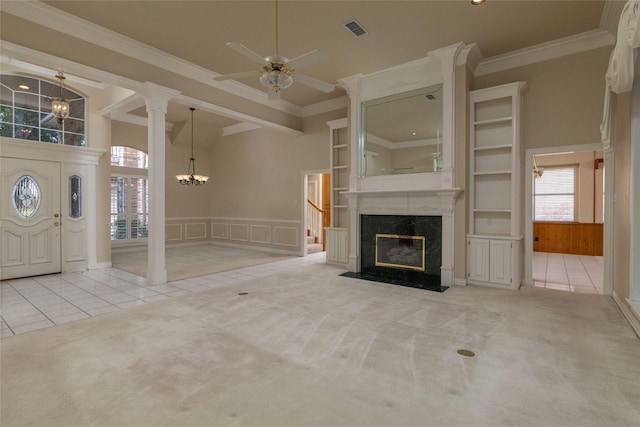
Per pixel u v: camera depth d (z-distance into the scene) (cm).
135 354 246
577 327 299
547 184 854
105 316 330
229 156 905
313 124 712
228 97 555
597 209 796
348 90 555
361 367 227
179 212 891
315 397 192
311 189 921
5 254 492
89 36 385
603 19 375
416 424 168
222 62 480
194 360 236
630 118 312
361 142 545
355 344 263
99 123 591
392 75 513
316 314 334
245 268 591
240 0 338
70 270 555
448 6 350
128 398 190
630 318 306
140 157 821
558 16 370
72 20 366
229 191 908
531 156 453
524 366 227
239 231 884
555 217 845
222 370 222
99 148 589
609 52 405
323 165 698
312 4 346
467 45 432
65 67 370
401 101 507
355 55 462
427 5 348
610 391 197
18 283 473
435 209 471
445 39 420
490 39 420
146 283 472
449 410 179
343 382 208
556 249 832
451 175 453
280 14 363
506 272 435
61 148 541
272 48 439
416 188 491
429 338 275
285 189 775
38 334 284
